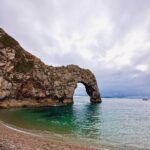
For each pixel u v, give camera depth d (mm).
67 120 52031
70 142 25156
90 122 50062
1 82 80938
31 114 61656
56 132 32312
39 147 18609
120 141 28422
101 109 99250
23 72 97125
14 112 64938
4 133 25453
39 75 109250
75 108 100000
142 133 35562
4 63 85438
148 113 83438
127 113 81875
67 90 129000
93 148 22516
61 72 128250
